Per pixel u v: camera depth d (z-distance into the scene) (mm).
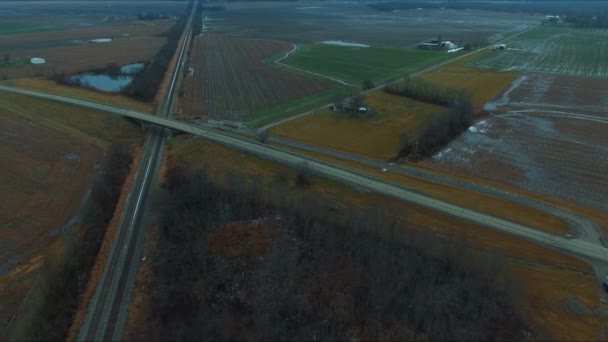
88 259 62438
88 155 97500
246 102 131875
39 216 73875
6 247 65875
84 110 120938
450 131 101938
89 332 49844
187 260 59688
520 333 47062
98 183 80625
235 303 53344
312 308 51781
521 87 143750
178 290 54562
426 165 88125
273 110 123875
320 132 105875
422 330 48312
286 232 62938
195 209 70500
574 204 72250
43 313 51656
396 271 55062
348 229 63031
